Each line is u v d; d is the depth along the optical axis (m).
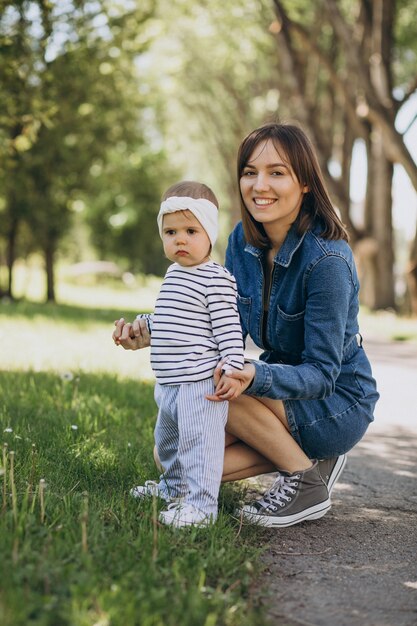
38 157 16.62
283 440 3.21
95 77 14.79
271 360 3.47
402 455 4.84
